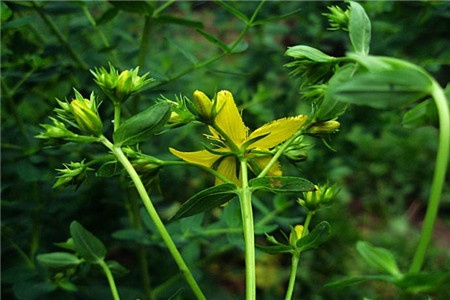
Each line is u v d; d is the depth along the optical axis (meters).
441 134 0.09
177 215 0.12
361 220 0.45
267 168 0.12
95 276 0.24
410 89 0.09
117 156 0.12
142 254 0.23
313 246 0.13
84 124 0.12
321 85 0.13
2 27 0.19
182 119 0.13
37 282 0.19
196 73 0.30
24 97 0.25
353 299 0.34
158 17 0.19
